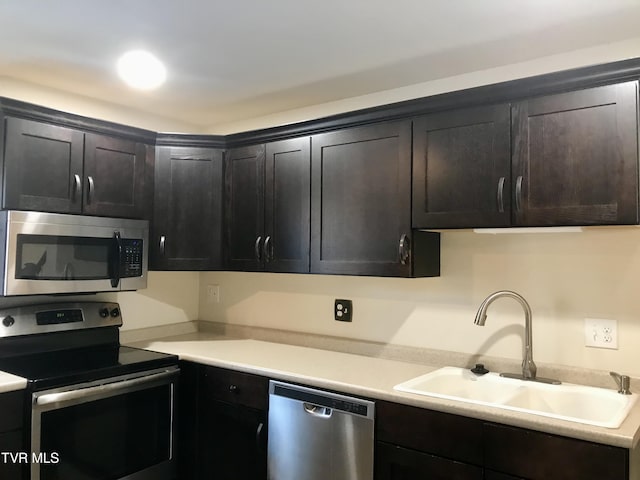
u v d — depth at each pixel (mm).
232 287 3305
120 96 2816
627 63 1718
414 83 2580
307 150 2568
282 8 1806
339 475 2043
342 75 2473
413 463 1866
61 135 2418
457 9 1806
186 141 2877
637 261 1998
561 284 2150
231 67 2371
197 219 2883
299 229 2586
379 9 1808
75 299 2811
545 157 1887
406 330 2551
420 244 2287
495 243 2309
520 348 2236
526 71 2281
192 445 2578
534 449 1631
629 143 1725
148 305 3180
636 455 1617
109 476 2312
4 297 2426
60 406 2121
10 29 1988
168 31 2002
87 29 1980
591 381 2062
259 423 2324
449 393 2225
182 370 2650
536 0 1736
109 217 2613
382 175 2311
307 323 2926
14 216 2217
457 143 2098
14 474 2002
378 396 1954
